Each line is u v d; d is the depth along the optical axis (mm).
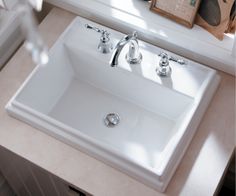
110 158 1046
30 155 1102
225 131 1110
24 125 1150
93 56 1231
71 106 1300
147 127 1234
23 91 1163
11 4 1268
